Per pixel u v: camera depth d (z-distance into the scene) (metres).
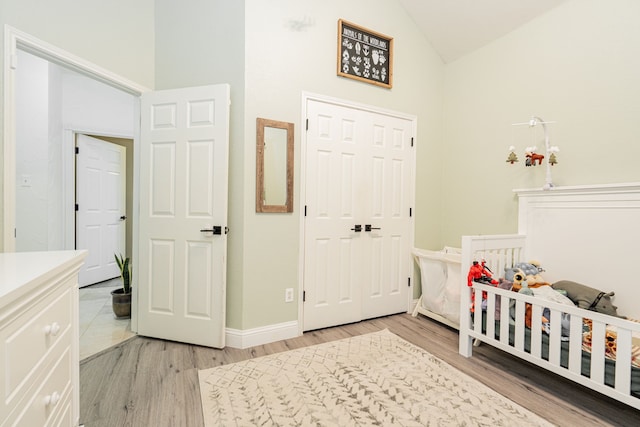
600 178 2.08
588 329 1.73
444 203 3.25
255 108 2.22
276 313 2.34
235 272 2.22
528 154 2.29
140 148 2.33
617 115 1.99
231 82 2.22
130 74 2.24
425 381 1.78
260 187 2.24
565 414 1.52
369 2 2.74
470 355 2.11
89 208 3.88
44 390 0.90
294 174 2.40
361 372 1.87
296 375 1.83
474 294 2.08
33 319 0.83
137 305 2.39
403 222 3.01
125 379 1.78
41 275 0.83
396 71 2.92
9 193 1.59
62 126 3.54
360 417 1.47
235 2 2.21
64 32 1.84
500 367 1.98
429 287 2.75
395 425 1.42
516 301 1.79
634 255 1.87
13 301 0.71
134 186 2.39
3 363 0.69
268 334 2.30
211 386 1.70
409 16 3.00
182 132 2.21
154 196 2.28
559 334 1.59
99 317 2.78
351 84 2.66
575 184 2.21
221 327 2.15
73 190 3.64
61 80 3.52
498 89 2.72
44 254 1.16
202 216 2.18
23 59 3.07
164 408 1.52
